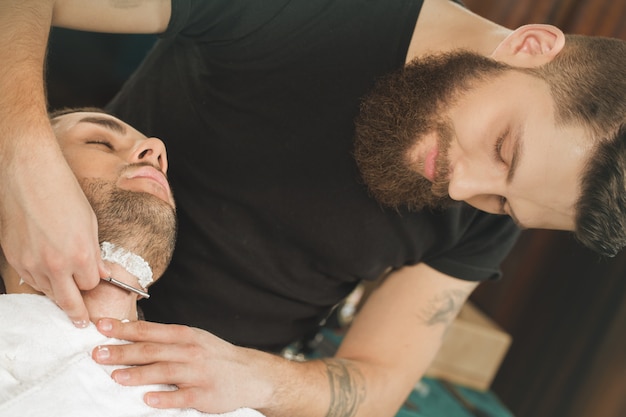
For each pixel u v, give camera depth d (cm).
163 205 116
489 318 300
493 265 157
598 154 115
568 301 300
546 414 295
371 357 151
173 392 106
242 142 140
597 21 285
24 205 93
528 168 118
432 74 130
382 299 158
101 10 121
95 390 100
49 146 96
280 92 137
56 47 236
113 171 115
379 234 146
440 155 128
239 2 131
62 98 241
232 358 117
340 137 138
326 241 145
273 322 157
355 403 140
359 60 135
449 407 257
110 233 111
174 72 150
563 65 122
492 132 122
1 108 97
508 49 126
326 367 141
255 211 143
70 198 95
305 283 153
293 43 134
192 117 145
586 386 282
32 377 99
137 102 154
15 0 109
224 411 114
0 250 111
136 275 113
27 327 102
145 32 129
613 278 282
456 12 138
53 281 96
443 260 154
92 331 106
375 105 133
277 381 125
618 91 117
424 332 155
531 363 309
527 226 131
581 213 119
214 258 148
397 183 135
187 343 110
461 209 147
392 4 134
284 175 141
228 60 138
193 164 145
